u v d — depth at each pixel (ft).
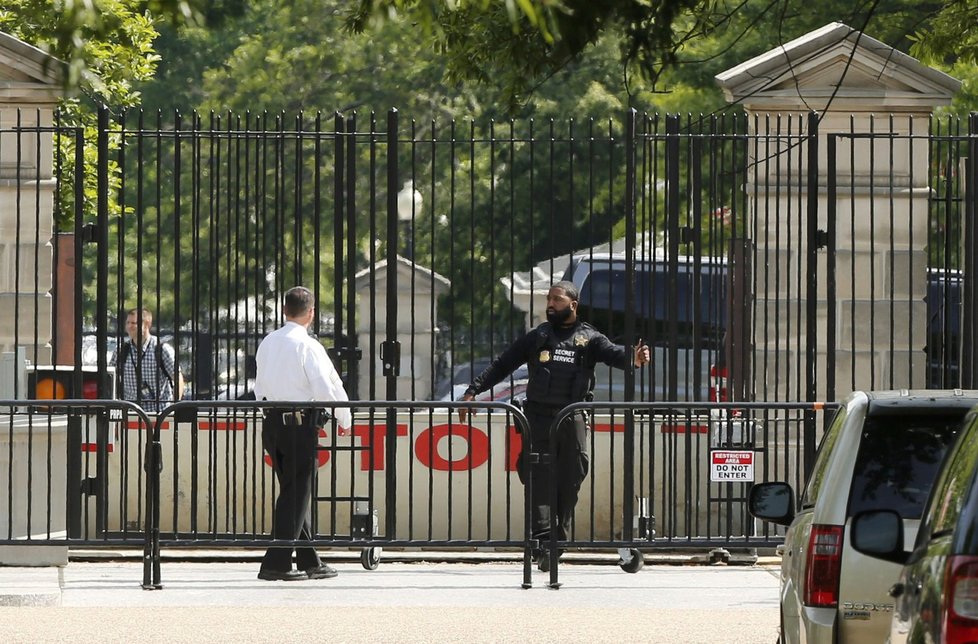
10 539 98.32
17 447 102.78
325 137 104.68
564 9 51.83
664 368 106.32
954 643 38.88
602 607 91.71
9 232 107.55
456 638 81.92
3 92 105.81
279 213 107.34
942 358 112.27
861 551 51.01
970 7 106.32
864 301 114.01
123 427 98.07
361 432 111.34
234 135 103.76
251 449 111.24
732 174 105.29
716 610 91.04
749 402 100.42
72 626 84.17
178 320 105.81
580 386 105.29
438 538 111.55
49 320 108.88
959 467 45.57
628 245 104.99
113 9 127.95
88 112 161.79
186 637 81.51
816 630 57.36
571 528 104.83
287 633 82.79
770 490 68.33
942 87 112.78
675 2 65.05
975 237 107.45
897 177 114.01
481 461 111.55
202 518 111.24
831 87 112.78
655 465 111.04
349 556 108.99
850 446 58.80
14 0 133.28
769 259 113.91
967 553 39.81
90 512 108.78
